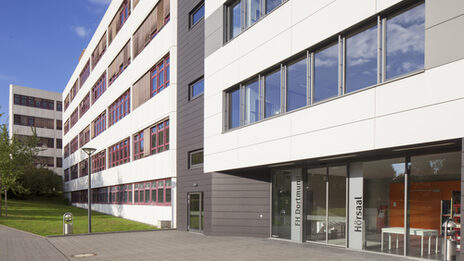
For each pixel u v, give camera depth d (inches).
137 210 961.5
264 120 506.9
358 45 385.1
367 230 426.0
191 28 733.9
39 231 709.9
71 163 1884.8
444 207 349.1
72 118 1930.4
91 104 1485.0
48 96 2502.5
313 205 506.9
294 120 454.0
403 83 332.2
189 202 715.4
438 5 307.6
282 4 481.1
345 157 423.5
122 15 1139.9
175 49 797.9
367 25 376.5
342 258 379.6
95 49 1460.4
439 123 302.8
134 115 997.2
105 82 1293.1
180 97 767.1
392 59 349.7
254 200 594.2
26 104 2395.4
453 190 342.0
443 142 311.9
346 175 455.5
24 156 1163.3
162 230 727.1
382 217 408.5
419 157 372.2
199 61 697.0
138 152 973.8
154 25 896.9
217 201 616.4
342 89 396.8
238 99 577.6
